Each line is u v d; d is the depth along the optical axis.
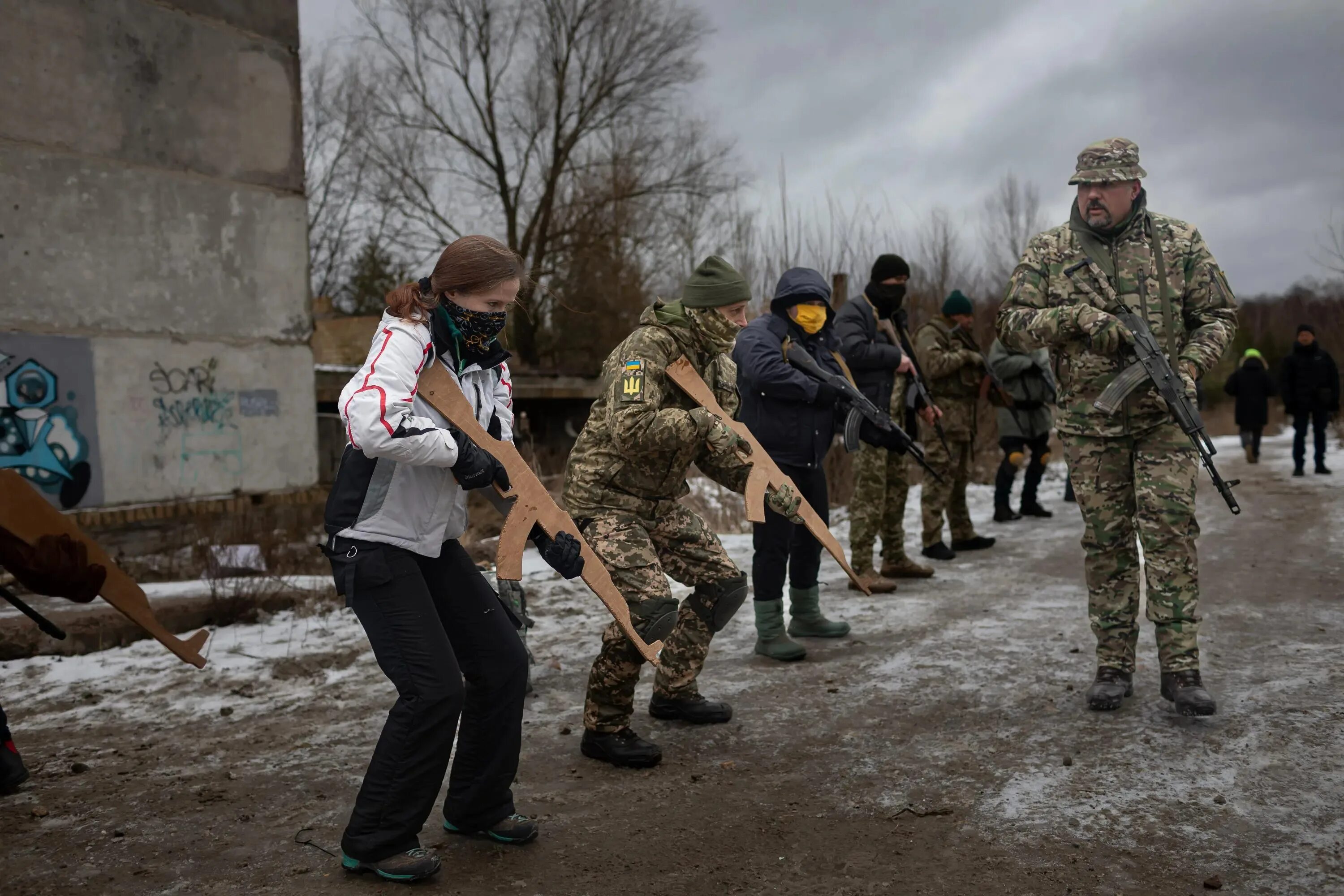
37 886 2.64
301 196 11.60
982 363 7.42
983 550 7.75
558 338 27.97
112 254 9.89
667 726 3.90
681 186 26.95
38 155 9.34
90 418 9.70
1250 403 15.02
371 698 4.37
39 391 9.34
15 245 9.19
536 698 4.33
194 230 10.57
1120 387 3.67
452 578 2.72
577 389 25.33
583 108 28.56
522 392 24.11
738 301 3.45
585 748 3.56
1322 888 2.46
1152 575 3.74
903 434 5.23
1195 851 2.68
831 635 5.20
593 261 27.41
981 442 13.38
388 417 2.36
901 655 4.82
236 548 8.27
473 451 2.52
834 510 10.12
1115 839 2.77
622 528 3.40
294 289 11.52
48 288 9.41
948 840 2.81
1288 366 12.68
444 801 3.07
